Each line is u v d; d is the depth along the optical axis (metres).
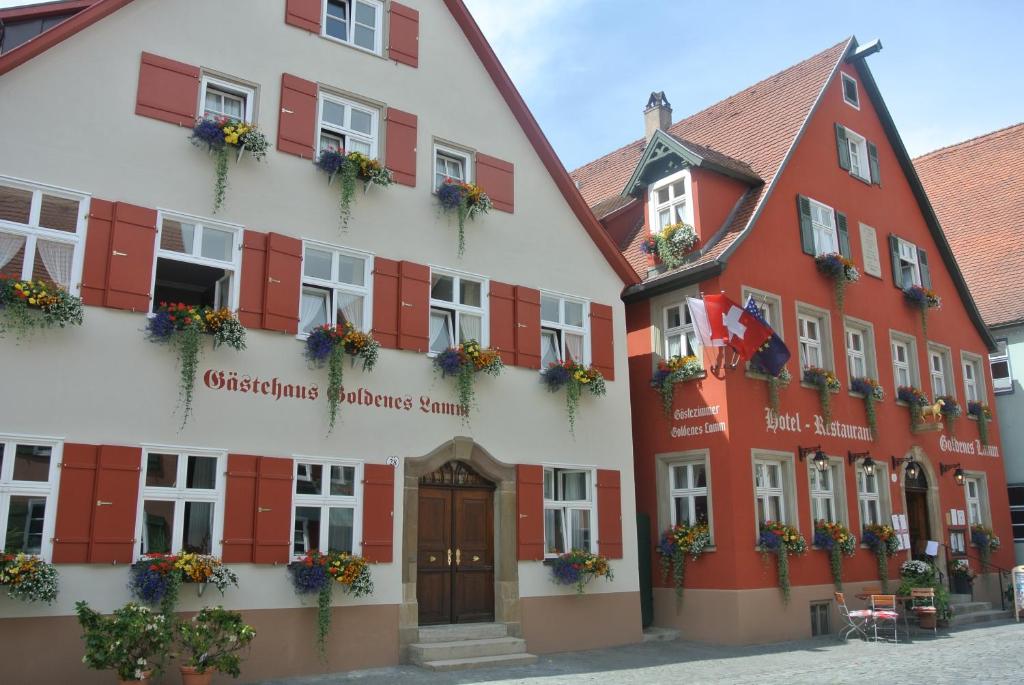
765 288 17.41
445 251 14.15
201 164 11.81
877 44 21.03
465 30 15.45
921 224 22.97
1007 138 29.95
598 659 13.29
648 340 17.92
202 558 10.56
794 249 18.36
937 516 20.59
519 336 14.73
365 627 11.98
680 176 17.98
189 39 12.12
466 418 13.68
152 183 11.33
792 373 17.58
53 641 9.62
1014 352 25.03
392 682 10.82
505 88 15.68
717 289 16.61
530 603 13.89
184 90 11.86
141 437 10.57
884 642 15.45
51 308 10.01
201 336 11.22
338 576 11.55
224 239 11.95
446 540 13.45
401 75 14.38
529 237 15.41
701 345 16.78
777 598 15.94
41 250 10.46
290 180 12.62
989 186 29.39
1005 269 26.67
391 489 12.58
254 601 11.06
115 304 10.65
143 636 9.18
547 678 11.22
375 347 12.64
